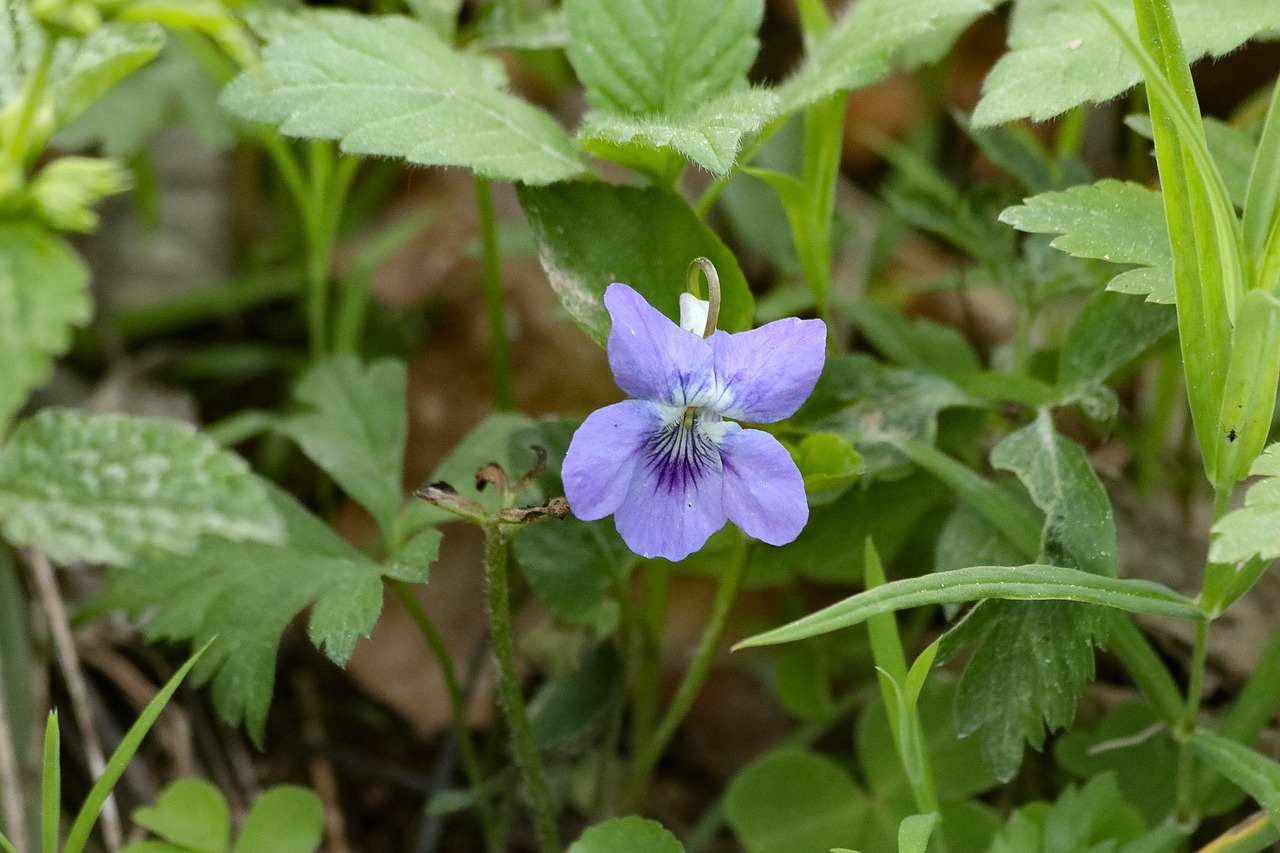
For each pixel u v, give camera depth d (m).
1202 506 0.34
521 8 0.33
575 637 0.32
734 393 0.28
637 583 0.34
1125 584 0.27
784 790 0.31
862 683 0.34
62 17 0.27
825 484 0.28
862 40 0.29
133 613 0.30
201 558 0.30
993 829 0.30
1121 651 0.29
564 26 0.32
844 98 0.30
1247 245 0.27
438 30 0.32
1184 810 0.29
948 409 0.31
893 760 0.31
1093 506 0.29
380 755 0.34
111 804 0.31
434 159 0.29
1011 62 0.29
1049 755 0.32
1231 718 0.29
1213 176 0.27
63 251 0.27
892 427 0.30
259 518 0.27
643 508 0.27
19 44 0.28
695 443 0.28
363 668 0.35
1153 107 0.27
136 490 0.27
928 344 0.33
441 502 0.28
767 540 0.27
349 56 0.29
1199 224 0.27
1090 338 0.30
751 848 0.31
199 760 0.33
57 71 0.28
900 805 0.31
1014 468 0.29
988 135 0.32
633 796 0.32
